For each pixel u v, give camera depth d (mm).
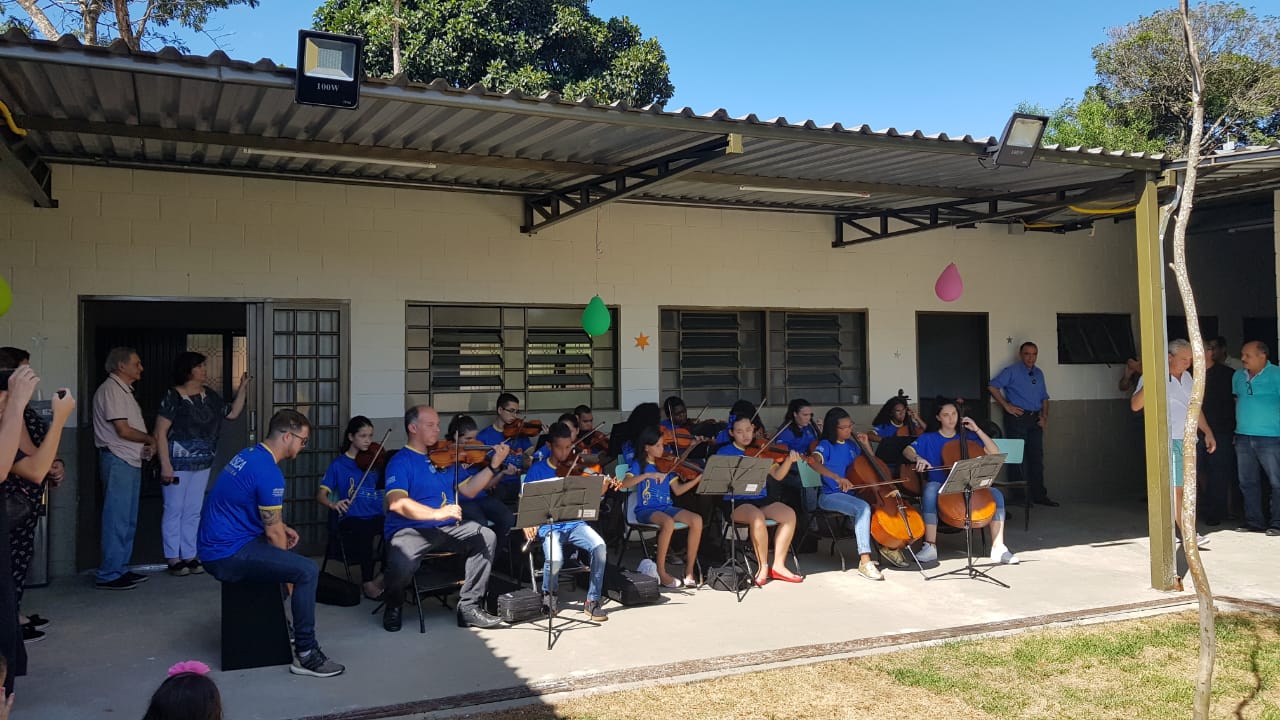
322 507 7379
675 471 6586
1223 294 10430
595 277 8219
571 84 16953
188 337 12008
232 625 4688
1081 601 5957
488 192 7672
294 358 7277
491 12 16516
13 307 6488
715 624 5465
